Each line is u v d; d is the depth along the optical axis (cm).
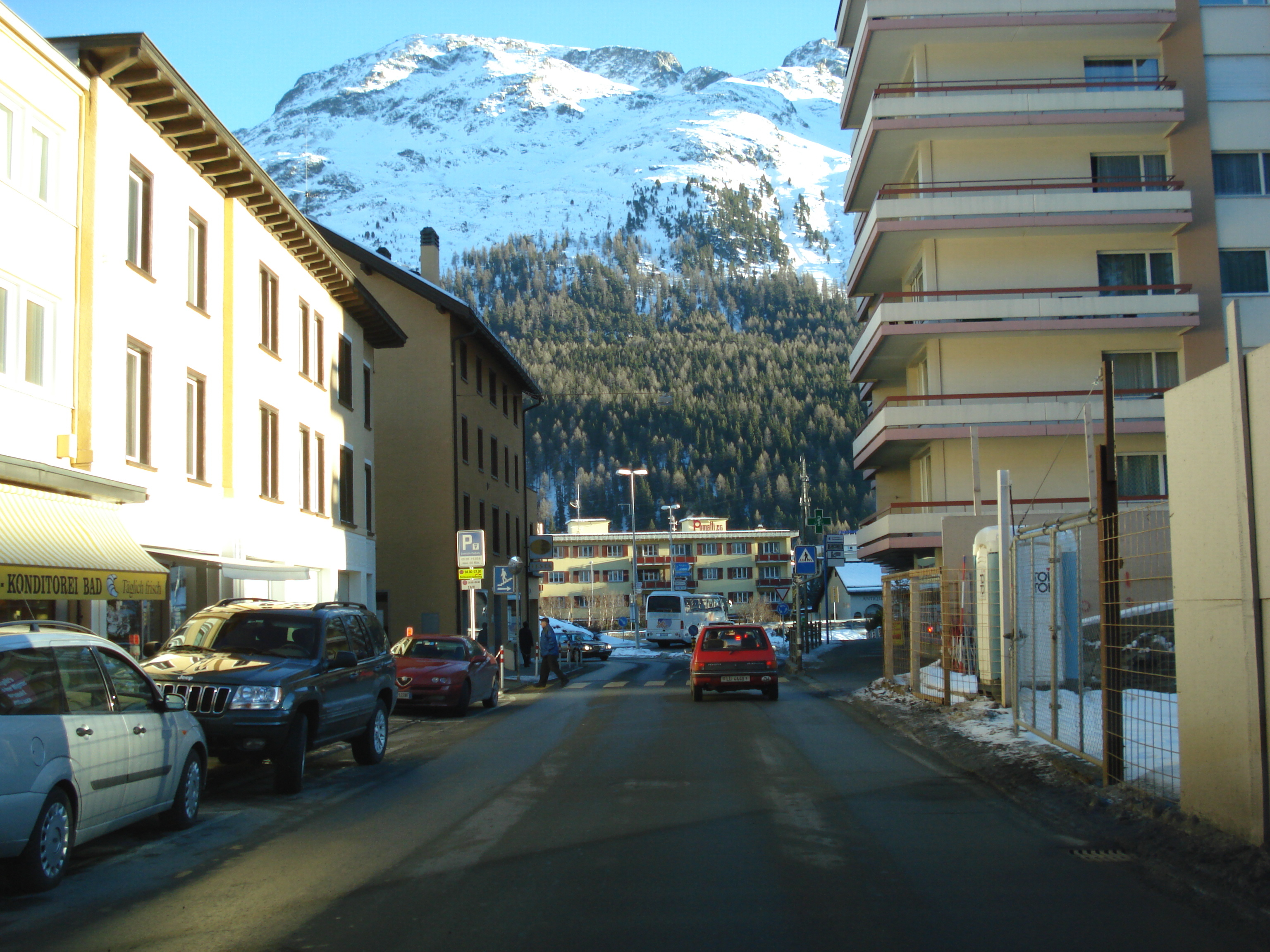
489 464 4431
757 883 697
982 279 3434
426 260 4600
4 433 1466
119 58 1697
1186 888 671
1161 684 1157
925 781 1110
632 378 17838
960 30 3378
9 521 1248
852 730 1608
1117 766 971
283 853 828
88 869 785
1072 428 3319
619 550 10488
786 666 3616
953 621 2053
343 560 3000
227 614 1305
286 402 2577
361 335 3238
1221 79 3441
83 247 1662
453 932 600
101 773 781
